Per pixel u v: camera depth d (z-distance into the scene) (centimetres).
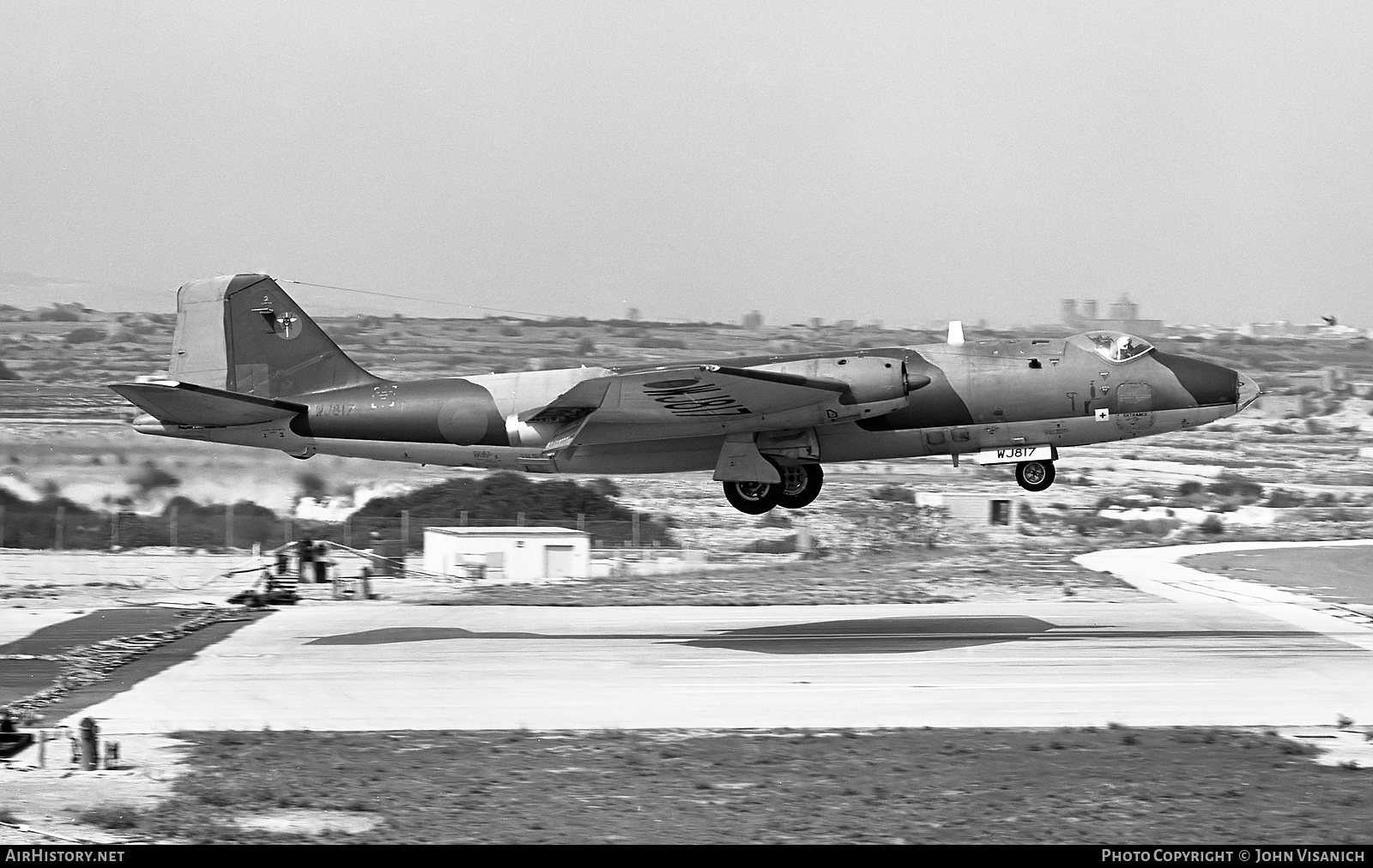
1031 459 10950
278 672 9181
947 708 8000
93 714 7875
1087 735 7256
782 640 10538
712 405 10488
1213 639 10488
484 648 10212
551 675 9075
